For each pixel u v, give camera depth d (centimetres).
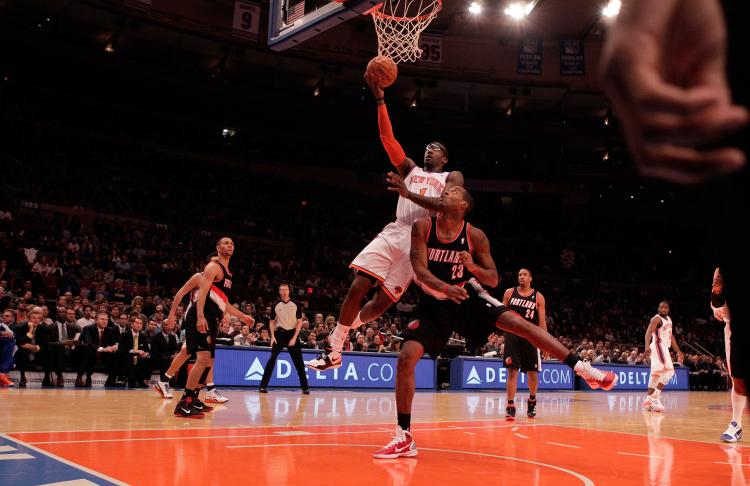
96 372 1288
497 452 458
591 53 2781
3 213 1847
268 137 2917
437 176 487
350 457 409
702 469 408
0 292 1259
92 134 2498
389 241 477
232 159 2853
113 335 1105
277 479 328
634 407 1056
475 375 1452
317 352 1247
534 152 3102
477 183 3080
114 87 2477
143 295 1723
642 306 2956
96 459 364
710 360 2114
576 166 3052
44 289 1571
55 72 2345
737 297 50
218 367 1129
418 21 895
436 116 2783
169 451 404
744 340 52
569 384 1638
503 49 2767
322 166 3023
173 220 2342
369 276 471
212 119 2733
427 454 437
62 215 2034
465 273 426
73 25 2298
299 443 466
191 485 306
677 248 3225
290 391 1122
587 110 2944
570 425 689
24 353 1008
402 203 486
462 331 428
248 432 521
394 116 2755
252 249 2386
